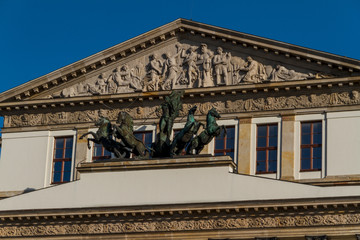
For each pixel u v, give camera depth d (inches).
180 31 3818.9
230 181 3415.4
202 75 3767.2
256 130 3690.9
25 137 3902.6
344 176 3570.4
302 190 3348.9
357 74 3619.6
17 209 3572.8
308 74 3671.3
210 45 3794.3
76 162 3821.4
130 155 3757.4
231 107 3732.8
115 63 3868.1
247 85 3703.3
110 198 3511.3
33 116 3917.3
